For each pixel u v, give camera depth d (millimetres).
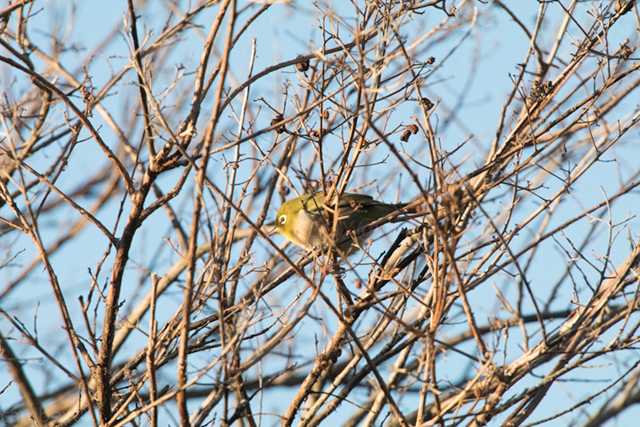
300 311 10312
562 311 14000
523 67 11195
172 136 10008
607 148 11266
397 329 11664
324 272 10227
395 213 10953
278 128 11453
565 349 10383
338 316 10055
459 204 10016
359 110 10609
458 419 10203
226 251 11633
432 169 9688
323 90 11156
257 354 10453
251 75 11328
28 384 12750
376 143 11352
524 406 10562
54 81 13203
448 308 10477
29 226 10938
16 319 11250
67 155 11797
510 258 10586
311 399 13172
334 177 12586
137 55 11477
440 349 10336
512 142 11578
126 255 11578
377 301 10211
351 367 11648
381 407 11797
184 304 9828
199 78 11172
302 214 13320
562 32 11492
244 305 10914
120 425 10203
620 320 11344
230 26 9336
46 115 13328
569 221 10789
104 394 11484
